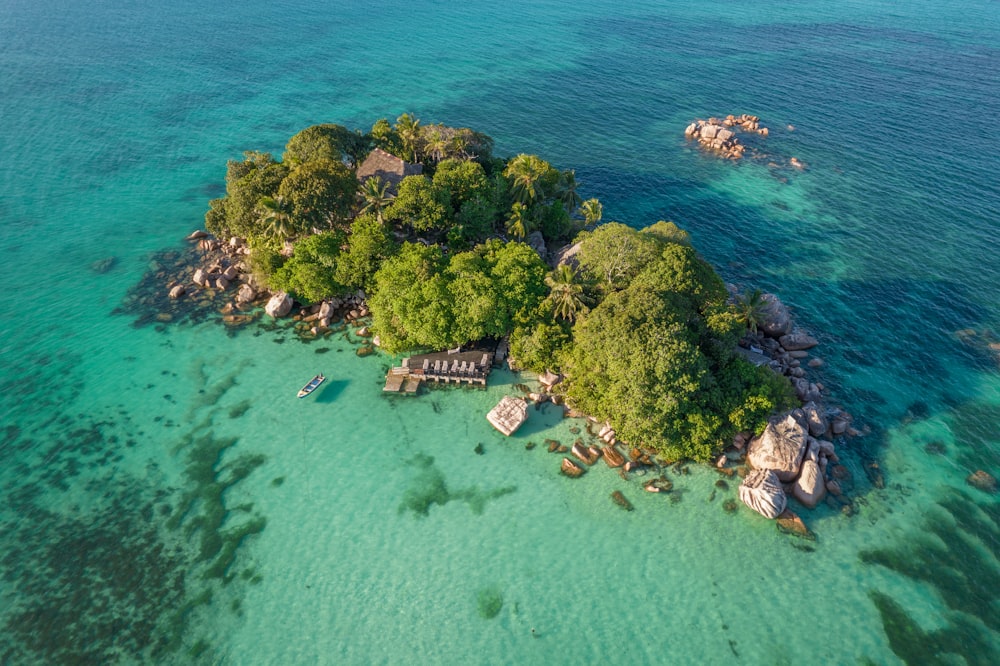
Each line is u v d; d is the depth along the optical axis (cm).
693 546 4391
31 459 4972
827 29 18200
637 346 4706
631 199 9169
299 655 3759
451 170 7119
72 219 8400
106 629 3862
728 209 8912
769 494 4516
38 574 4147
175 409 5456
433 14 19625
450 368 5641
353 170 7619
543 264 6050
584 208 7069
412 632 3881
